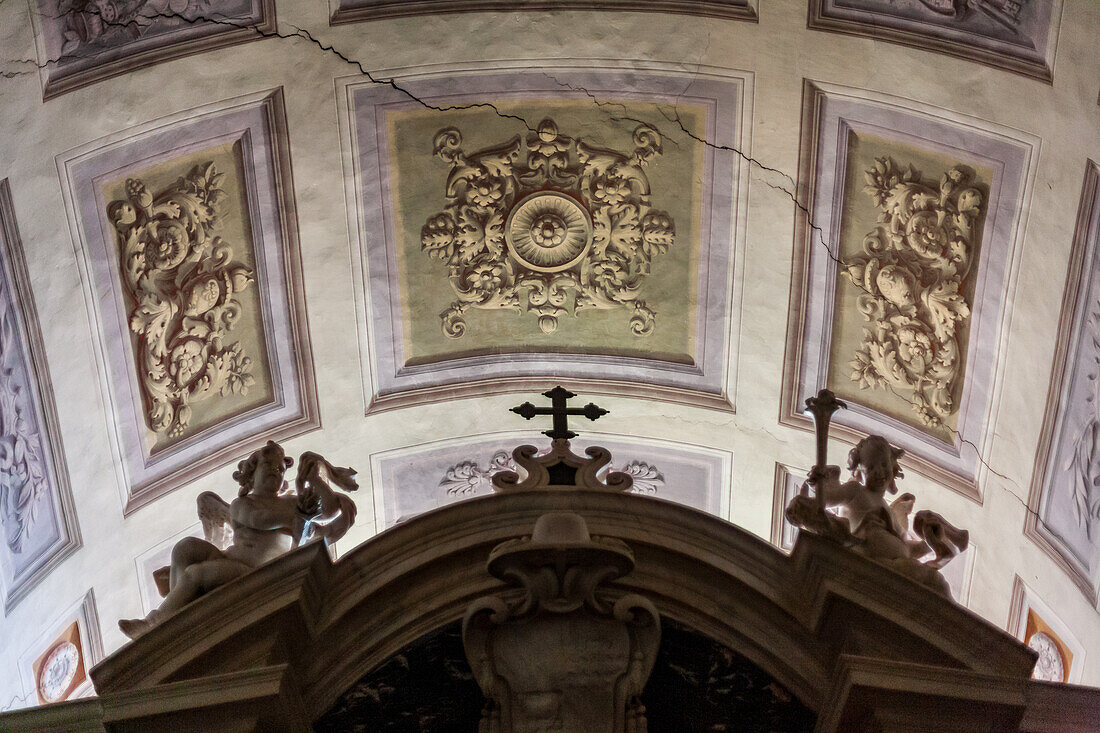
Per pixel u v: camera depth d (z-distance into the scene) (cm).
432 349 916
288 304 874
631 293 898
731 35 788
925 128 782
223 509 632
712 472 934
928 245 812
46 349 786
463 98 828
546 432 651
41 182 753
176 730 511
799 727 546
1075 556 766
